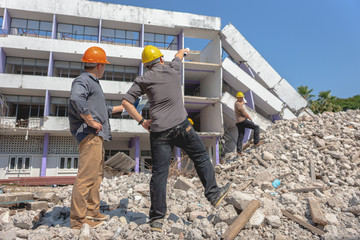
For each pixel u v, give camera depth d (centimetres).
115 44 2448
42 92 2111
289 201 285
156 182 234
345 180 385
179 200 330
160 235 222
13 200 298
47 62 2250
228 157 671
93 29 2408
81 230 211
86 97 228
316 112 4231
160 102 238
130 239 216
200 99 2345
